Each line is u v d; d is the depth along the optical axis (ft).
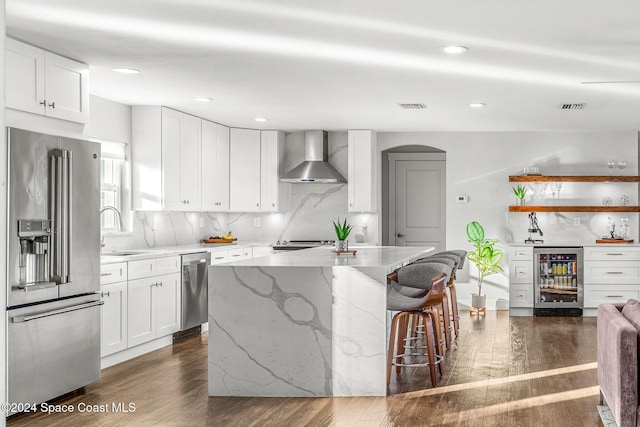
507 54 16.19
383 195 35.81
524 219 31.19
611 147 30.83
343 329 16.22
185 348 22.44
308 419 14.34
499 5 12.46
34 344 14.75
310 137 30.48
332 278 16.26
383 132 31.58
